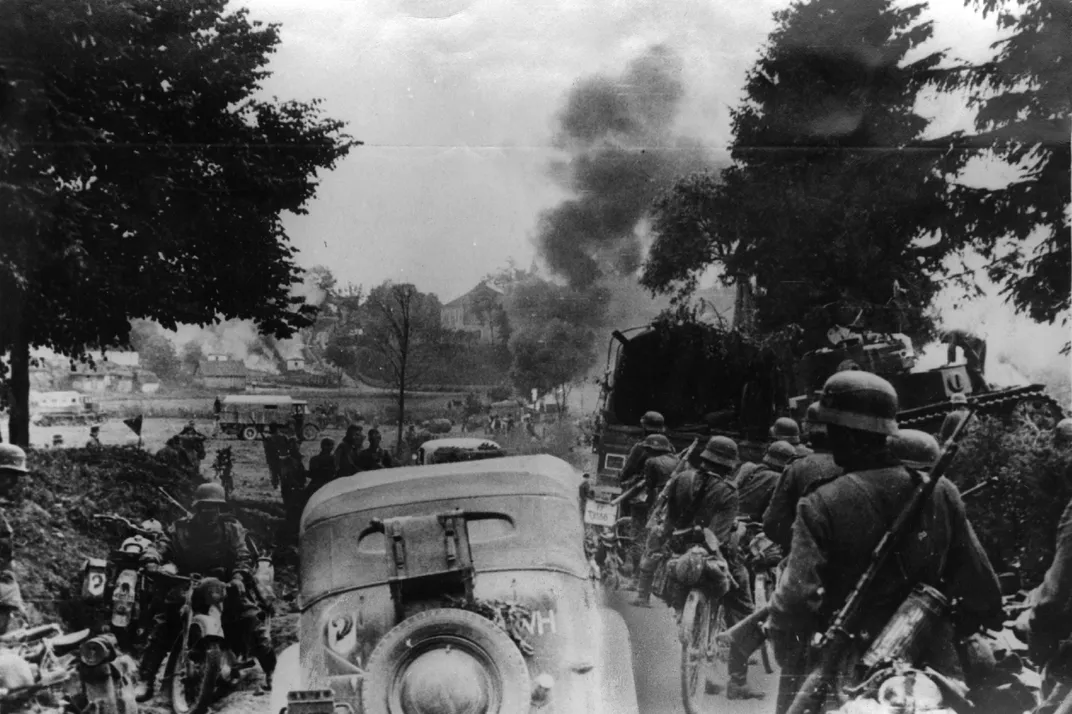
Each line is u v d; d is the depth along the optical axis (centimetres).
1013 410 903
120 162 927
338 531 674
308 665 653
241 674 810
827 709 831
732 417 909
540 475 690
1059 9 938
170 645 824
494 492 680
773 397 916
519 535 673
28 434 892
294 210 924
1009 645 849
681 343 914
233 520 874
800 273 931
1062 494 861
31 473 877
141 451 892
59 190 917
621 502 895
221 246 921
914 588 840
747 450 899
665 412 905
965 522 850
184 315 916
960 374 921
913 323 932
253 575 847
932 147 946
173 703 811
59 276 905
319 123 928
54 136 916
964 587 843
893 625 834
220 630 797
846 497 849
